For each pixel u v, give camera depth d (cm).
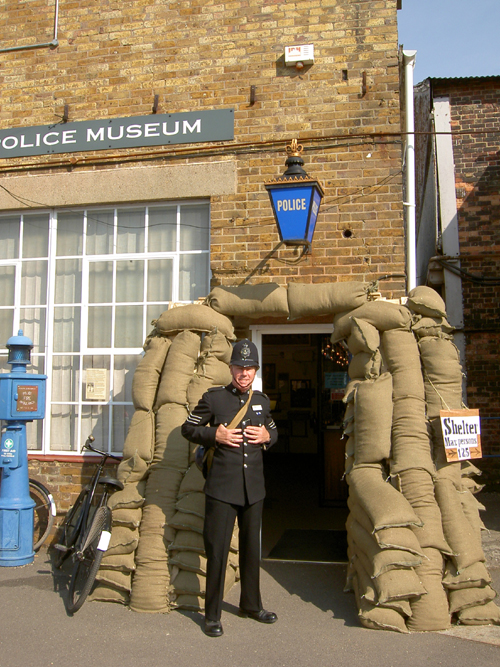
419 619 387
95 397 612
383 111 567
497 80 1008
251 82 593
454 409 449
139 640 384
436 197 1009
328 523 715
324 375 804
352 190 562
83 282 627
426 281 1084
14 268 648
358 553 427
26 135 636
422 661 350
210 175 589
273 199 499
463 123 1013
